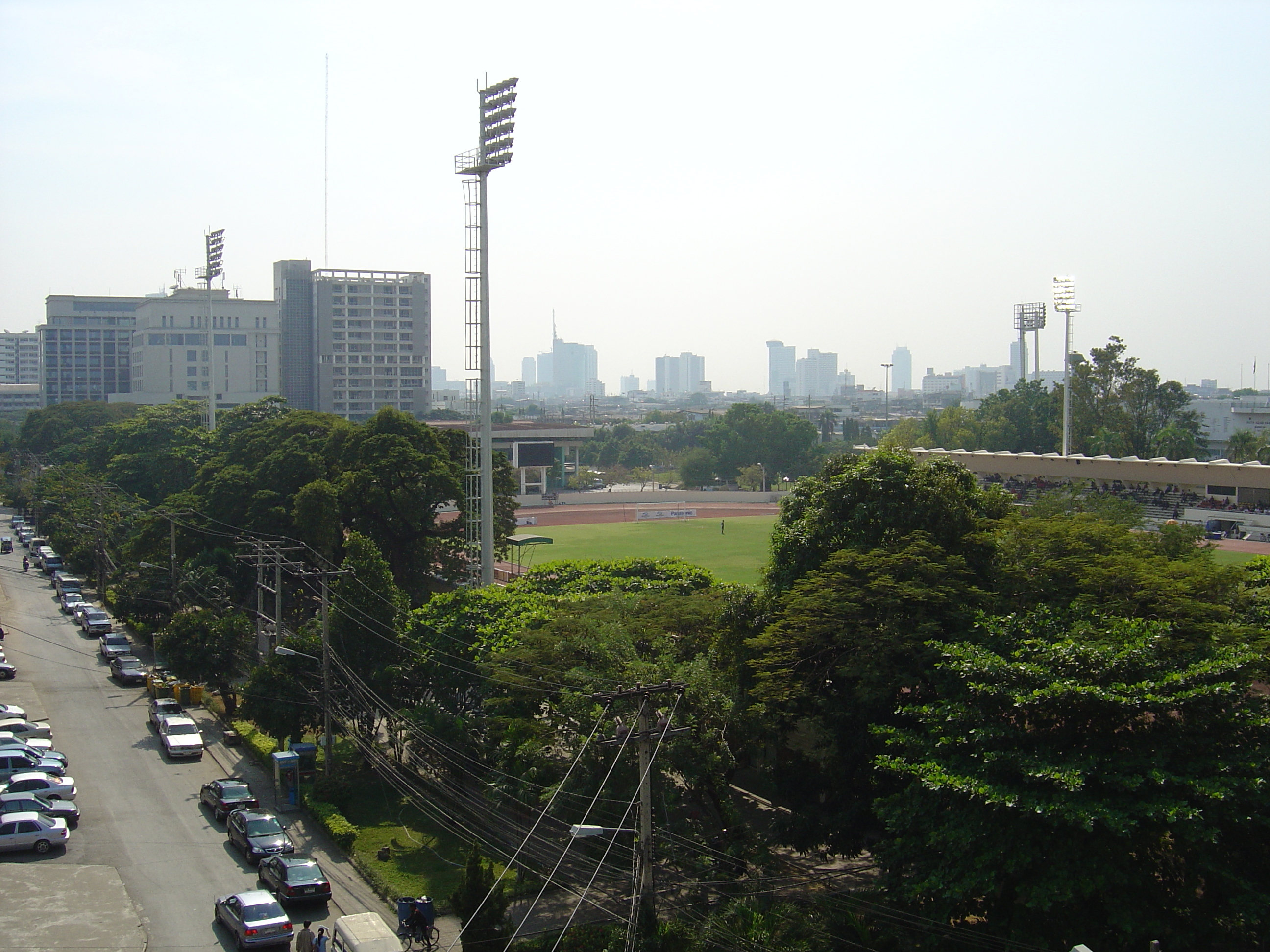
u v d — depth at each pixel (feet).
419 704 156.76
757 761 142.41
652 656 136.05
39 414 611.47
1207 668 90.58
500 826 130.00
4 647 241.96
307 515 220.02
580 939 100.58
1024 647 101.65
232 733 178.19
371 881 120.16
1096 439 469.98
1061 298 423.64
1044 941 87.92
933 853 95.66
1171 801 83.71
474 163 236.22
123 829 135.74
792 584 134.82
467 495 255.50
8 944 100.48
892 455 135.13
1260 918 83.30
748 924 92.58
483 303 237.04
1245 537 332.19
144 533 254.88
